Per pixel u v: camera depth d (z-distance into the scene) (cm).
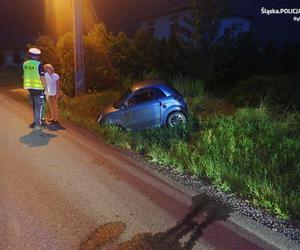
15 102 1243
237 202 429
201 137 709
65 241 345
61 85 1395
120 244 340
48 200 437
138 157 618
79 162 584
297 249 330
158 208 416
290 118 772
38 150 650
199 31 1186
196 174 525
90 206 421
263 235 354
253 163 550
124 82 1384
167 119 835
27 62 781
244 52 1375
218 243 339
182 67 1334
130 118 823
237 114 837
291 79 986
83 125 865
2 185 482
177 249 330
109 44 1489
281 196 427
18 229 368
